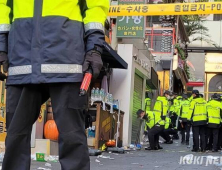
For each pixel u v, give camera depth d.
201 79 76.75
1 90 18.36
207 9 24.61
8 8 6.53
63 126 6.11
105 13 6.37
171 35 51.34
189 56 77.31
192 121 28.77
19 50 6.19
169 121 36.50
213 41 76.81
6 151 6.26
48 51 6.04
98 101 24.41
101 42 6.20
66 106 6.09
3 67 6.35
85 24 6.28
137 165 18.31
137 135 33.62
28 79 6.07
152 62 42.97
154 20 54.06
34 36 6.12
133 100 33.53
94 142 24.17
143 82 37.81
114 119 28.12
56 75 6.01
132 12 25.56
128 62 31.53
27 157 6.34
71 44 6.10
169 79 50.53
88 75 6.06
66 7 6.18
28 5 6.26
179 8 24.95
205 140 28.98
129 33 32.03
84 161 6.24
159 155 24.61
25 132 6.32
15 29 6.29
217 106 28.73
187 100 35.84
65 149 6.16
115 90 31.23
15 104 6.29
